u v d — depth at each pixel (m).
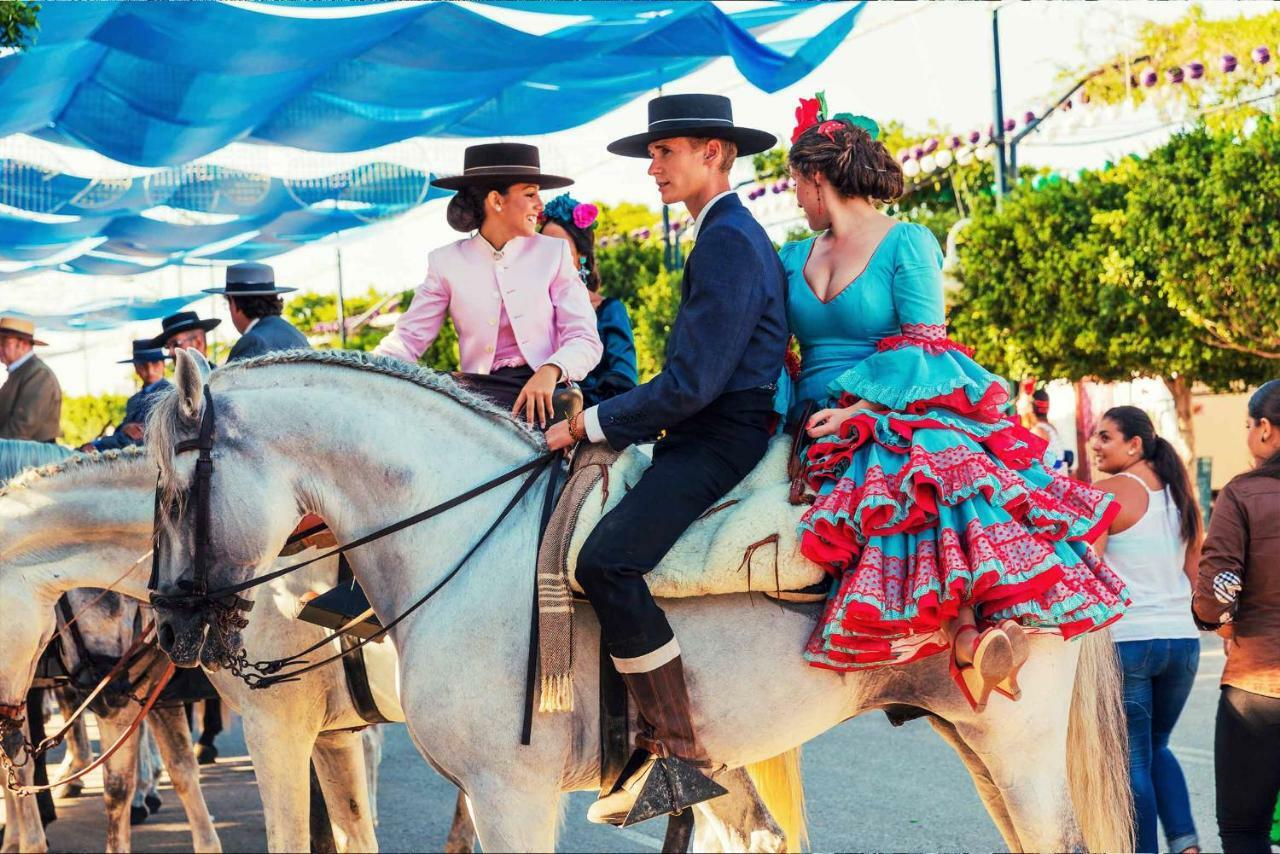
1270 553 4.50
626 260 27.55
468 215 4.55
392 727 10.96
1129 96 16.08
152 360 8.55
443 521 3.72
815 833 6.38
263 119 7.20
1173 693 5.45
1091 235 16.62
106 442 7.02
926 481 3.38
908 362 3.56
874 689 3.77
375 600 3.81
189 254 12.10
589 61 7.21
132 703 5.91
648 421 3.57
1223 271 15.11
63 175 8.20
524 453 3.83
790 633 3.62
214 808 8.26
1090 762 3.90
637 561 3.48
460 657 3.56
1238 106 16.02
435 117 7.59
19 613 4.46
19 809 6.04
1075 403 22.39
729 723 3.61
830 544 3.50
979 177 22.92
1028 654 3.41
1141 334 16.48
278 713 4.69
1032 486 3.52
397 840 6.97
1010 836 3.99
